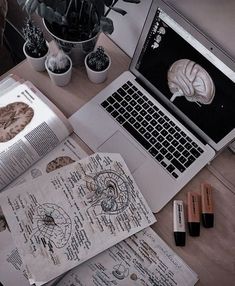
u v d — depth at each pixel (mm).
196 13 689
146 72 816
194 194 753
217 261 711
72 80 847
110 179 745
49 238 688
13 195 714
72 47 781
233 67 645
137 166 771
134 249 704
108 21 745
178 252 711
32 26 784
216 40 704
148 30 734
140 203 731
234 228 741
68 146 778
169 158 780
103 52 800
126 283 679
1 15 1064
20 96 792
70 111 819
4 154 728
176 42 708
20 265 671
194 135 802
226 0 629
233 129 726
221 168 790
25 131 753
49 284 663
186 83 746
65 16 729
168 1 713
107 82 854
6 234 689
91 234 696
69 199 721
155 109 823
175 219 725
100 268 686
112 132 799
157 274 688
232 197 766
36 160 751
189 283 687
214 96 713
